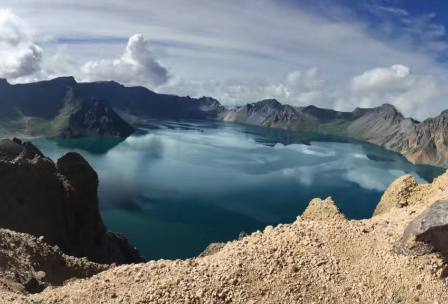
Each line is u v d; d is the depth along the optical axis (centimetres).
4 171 7962
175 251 13950
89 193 9331
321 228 2811
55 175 8900
